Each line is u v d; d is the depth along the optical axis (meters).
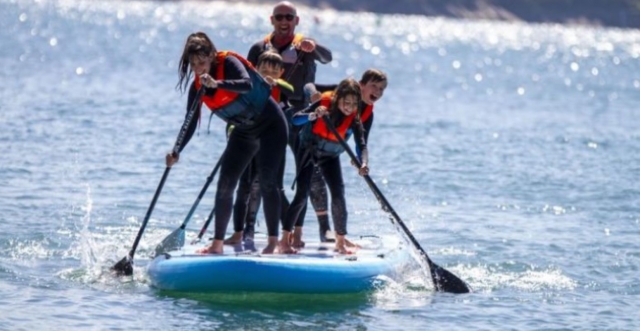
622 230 47.81
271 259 33.66
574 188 58.81
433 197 54.47
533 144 78.19
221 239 35.00
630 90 157.25
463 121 93.12
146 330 30.27
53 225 43.41
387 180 58.91
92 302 32.84
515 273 39.41
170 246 36.22
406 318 32.53
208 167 59.59
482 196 55.34
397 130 82.56
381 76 36.56
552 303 35.22
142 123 76.44
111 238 41.97
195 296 33.62
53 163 57.38
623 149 77.56
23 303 32.47
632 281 38.59
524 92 141.38
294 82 39.25
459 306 34.28
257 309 32.53
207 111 87.50
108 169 56.72
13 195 48.59
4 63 125.19
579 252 43.00
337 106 35.53
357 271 34.69
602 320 33.31
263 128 34.47
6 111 77.50
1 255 38.41
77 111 80.94
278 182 35.47
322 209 38.38
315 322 31.53
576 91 149.25
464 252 42.50
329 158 36.41
